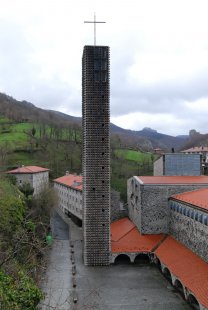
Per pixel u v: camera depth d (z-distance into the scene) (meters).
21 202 68.06
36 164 165.62
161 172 89.62
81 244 80.94
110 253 66.25
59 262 67.44
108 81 65.81
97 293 51.09
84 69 66.75
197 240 56.75
